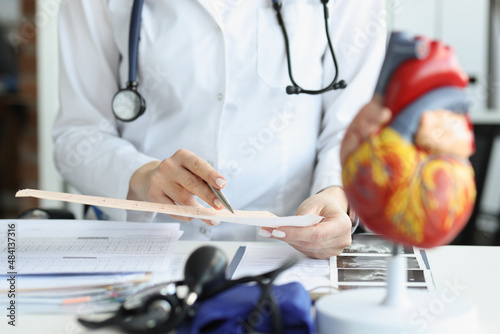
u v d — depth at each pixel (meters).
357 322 0.52
